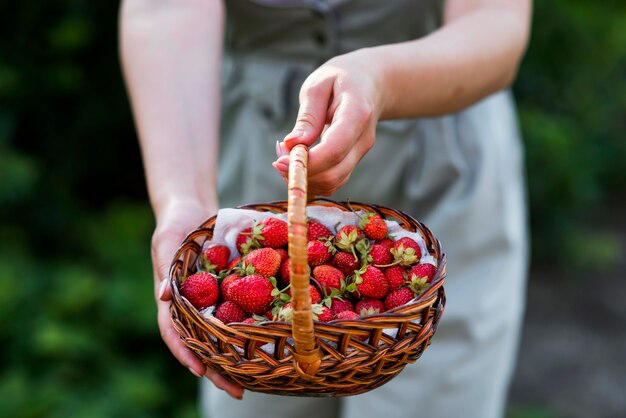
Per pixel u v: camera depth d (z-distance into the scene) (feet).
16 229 8.60
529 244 11.34
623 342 9.93
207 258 3.62
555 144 10.44
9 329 7.50
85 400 7.15
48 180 9.02
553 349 9.75
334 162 3.13
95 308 7.79
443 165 4.98
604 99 12.39
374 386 3.27
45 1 8.63
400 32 4.78
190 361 3.43
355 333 2.97
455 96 3.89
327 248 3.58
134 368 7.63
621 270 11.44
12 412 6.92
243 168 5.37
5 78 8.36
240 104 5.23
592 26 11.23
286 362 3.02
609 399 8.89
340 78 3.25
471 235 5.01
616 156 12.89
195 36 4.37
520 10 4.33
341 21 4.71
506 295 5.14
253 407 5.59
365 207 3.73
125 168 10.09
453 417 5.17
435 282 3.13
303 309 2.79
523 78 11.02
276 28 4.81
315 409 5.64
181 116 4.14
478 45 3.94
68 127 9.23
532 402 8.81
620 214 12.84
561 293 10.89
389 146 4.98
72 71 8.81
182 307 3.14
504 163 5.09
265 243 3.62
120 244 8.57
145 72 4.26
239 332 2.99
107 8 8.87
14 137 9.06
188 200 3.89
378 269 3.46
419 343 3.14
